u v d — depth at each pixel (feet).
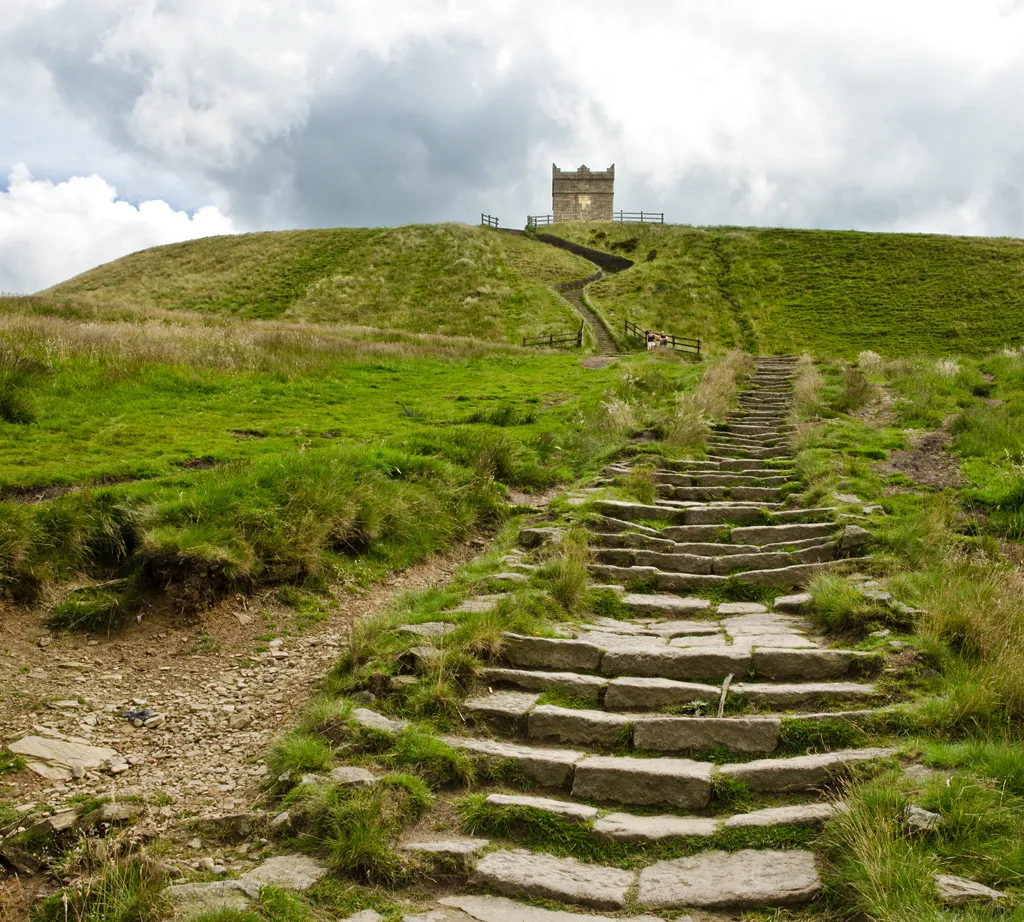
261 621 23.26
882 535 25.38
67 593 22.48
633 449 41.11
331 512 27.45
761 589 24.58
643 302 151.53
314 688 19.69
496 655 19.49
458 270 168.04
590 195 269.85
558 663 19.45
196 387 51.21
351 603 25.07
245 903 11.81
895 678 17.22
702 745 15.94
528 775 15.44
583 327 130.41
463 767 15.35
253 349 63.16
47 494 27.78
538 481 37.37
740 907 11.57
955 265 158.20
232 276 172.35
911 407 47.03
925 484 32.68
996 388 51.85
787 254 174.29
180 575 23.09
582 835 13.55
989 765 13.30
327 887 12.47
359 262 175.63
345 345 76.33
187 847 13.88
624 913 11.75
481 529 32.17
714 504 32.60
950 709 15.33
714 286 160.76
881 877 10.85
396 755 15.60
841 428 42.96
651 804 14.61
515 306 149.48
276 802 14.96
